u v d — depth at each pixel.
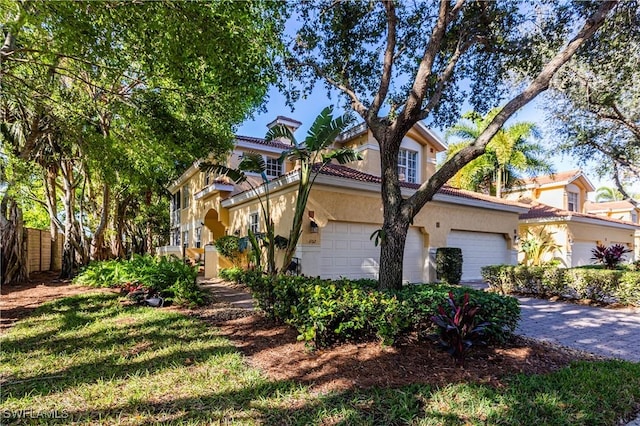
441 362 4.55
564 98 12.89
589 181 23.80
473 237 15.73
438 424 3.19
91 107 9.38
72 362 4.58
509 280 12.05
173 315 7.10
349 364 4.47
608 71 9.45
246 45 6.03
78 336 5.68
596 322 7.70
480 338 5.05
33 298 9.11
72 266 14.27
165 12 4.91
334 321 5.11
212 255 15.15
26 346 5.19
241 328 6.28
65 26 4.74
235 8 5.61
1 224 12.11
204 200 17.50
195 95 8.87
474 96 9.01
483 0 7.41
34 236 16.11
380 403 3.52
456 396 3.66
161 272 8.73
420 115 6.54
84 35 5.00
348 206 11.91
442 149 18.28
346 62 8.82
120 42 5.64
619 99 11.41
